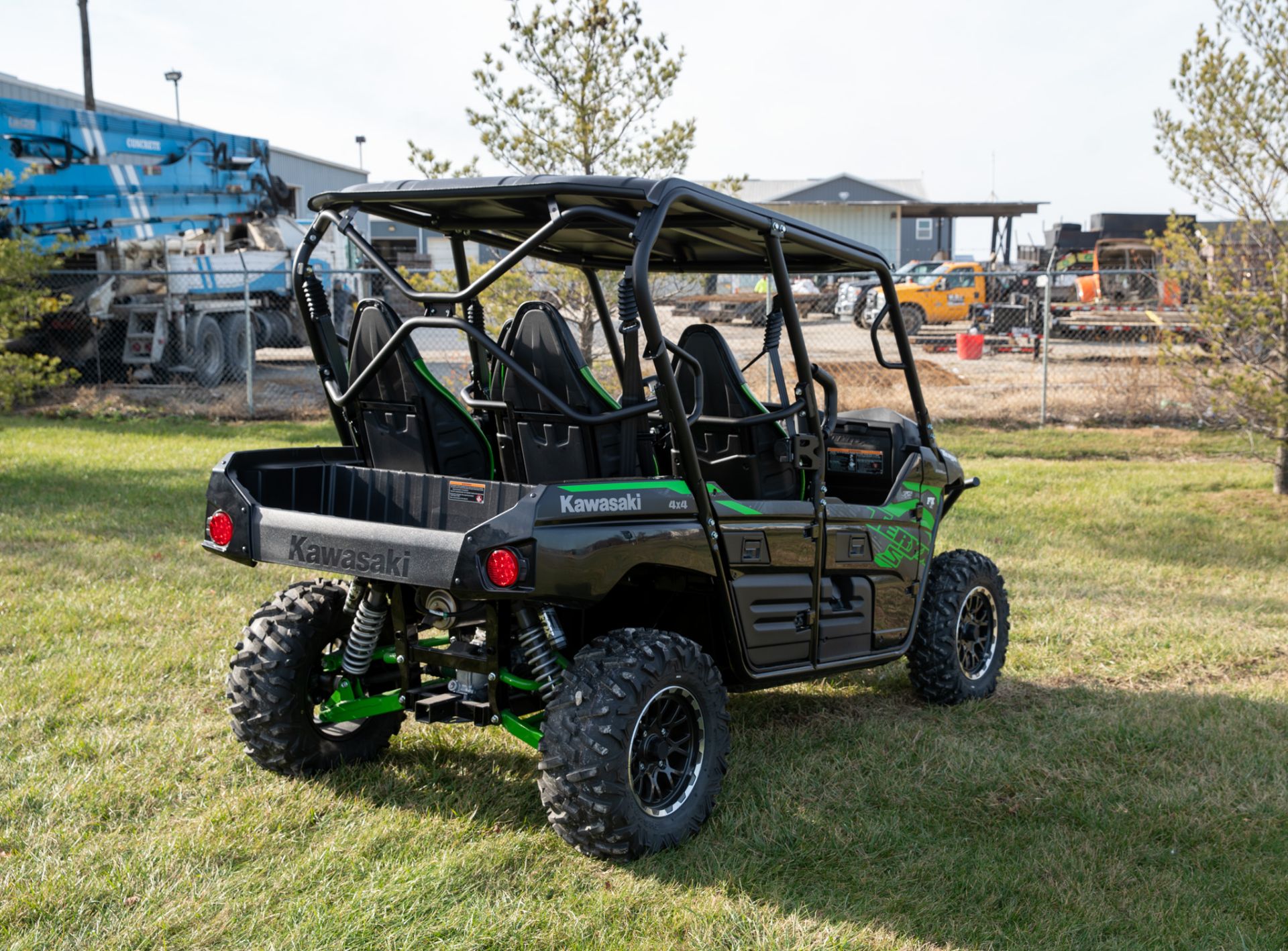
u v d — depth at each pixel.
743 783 3.84
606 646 3.32
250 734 3.71
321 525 3.32
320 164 33.59
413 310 22.92
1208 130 8.65
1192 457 12.11
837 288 22.64
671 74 8.98
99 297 15.93
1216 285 8.76
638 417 3.54
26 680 4.63
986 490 9.98
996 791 3.80
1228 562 7.53
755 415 3.91
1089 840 3.43
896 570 4.47
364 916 2.86
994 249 37.91
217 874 3.09
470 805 3.61
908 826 3.53
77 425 14.02
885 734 4.32
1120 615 6.20
